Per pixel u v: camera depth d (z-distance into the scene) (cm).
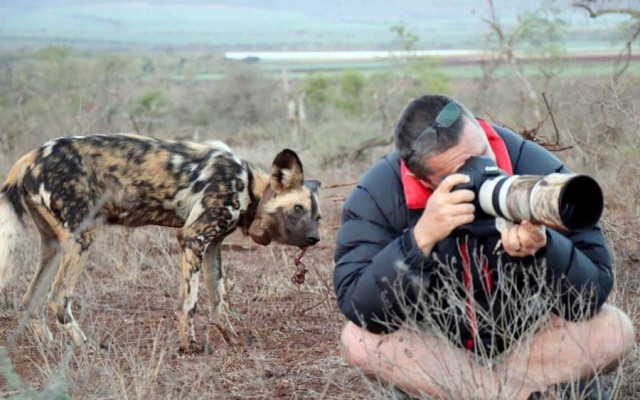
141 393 427
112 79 2188
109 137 631
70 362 507
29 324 574
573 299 374
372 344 389
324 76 2420
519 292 379
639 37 1162
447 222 342
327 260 756
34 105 1791
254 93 2292
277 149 1460
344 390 445
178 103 2306
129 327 597
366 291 372
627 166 799
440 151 353
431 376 370
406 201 379
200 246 612
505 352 375
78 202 610
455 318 368
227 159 635
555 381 382
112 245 773
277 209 637
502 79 1712
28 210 619
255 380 476
